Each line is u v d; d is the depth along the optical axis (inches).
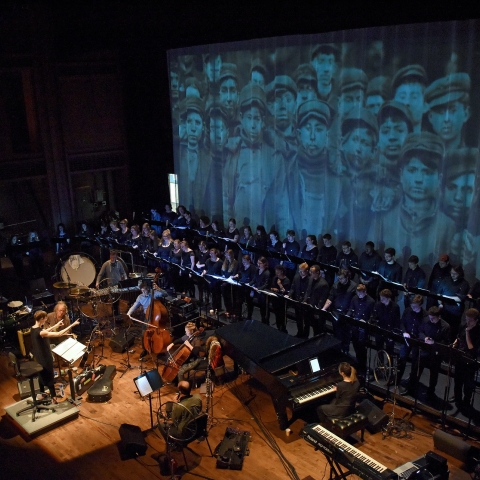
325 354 338.3
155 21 442.3
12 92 608.4
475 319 315.9
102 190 685.3
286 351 339.0
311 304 400.8
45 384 363.3
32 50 585.3
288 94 517.3
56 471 310.3
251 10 376.2
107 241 538.9
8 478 306.2
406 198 452.1
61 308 388.2
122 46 550.9
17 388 389.1
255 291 426.0
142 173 674.2
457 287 386.3
